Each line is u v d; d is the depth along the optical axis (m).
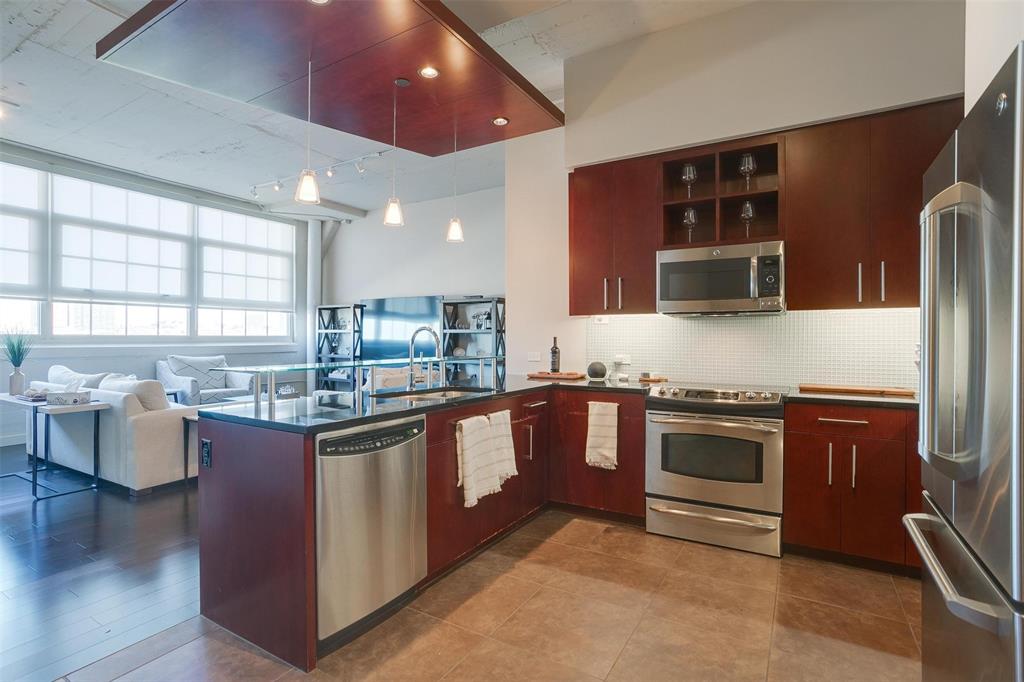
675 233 3.69
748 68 3.19
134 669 1.89
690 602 2.37
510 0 2.97
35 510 3.60
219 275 7.68
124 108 4.60
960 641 1.32
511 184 4.39
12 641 2.07
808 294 3.07
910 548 2.60
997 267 1.09
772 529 2.86
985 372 1.15
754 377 3.51
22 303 5.79
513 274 4.39
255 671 1.89
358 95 3.00
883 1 2.85
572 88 3.78
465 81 2.84
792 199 3.11
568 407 3.58
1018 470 1.00
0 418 5.56
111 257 6.50
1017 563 1.01
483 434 2.81
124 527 3.28
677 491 3.15
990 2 1.48
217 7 2.17
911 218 2.83
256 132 5.15
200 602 2.29
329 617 1.97
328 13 2.23
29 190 5.83
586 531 3.25
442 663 1.93
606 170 3.71
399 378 4.12
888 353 3.13
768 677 1.84
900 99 2.80
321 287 8.88
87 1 3.14
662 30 3.46
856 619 2.22
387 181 6.87
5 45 3.61
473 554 2.86
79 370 6.12
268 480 1.99
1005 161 1.06
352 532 2.06
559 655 1.97
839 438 2.75
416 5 2.18
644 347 3.88
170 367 6.63
